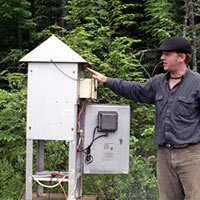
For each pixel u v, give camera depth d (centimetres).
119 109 348
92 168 348
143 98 298
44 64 335
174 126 261
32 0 903
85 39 646
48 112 336
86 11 790
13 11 792
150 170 444
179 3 762
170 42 268
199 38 727
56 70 334
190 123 259
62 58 330
